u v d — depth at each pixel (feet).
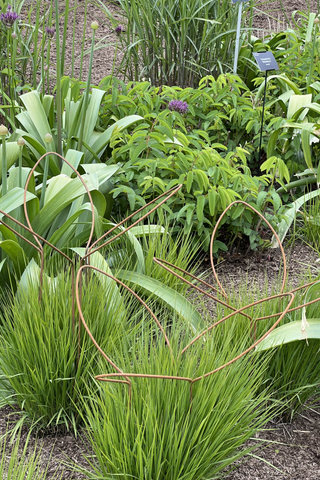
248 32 11.63
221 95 8.68
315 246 7.82
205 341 4.42
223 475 4.07
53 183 6.34
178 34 9.69
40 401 4.44
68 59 13.58
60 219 6.54
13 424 4.66
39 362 4.32
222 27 9.89
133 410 3.53
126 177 7.06
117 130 7.45
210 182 7.22
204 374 3.60
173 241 7.12
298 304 5.08
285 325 4.73
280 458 4.43
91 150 7.45
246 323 4.87
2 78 9.52
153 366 3.89
